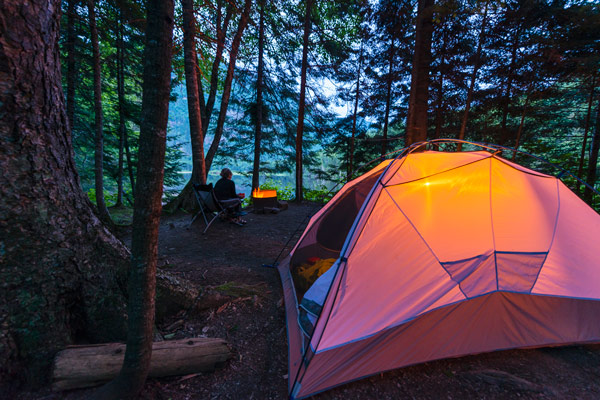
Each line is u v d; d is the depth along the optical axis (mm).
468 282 2174
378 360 2033
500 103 7828
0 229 1591
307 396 1837
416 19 5461
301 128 10094
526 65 7086
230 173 6184
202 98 8625
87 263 2008
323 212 3758
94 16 5211
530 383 1970
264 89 10125
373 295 2096
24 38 1543
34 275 1727
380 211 2375
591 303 2361
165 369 1887
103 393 1625
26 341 1702
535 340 2330
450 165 2691
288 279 3408
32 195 1695
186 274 3732
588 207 2723
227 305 2918
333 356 1918
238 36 6883
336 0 8773
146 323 1577
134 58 7637
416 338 2098
